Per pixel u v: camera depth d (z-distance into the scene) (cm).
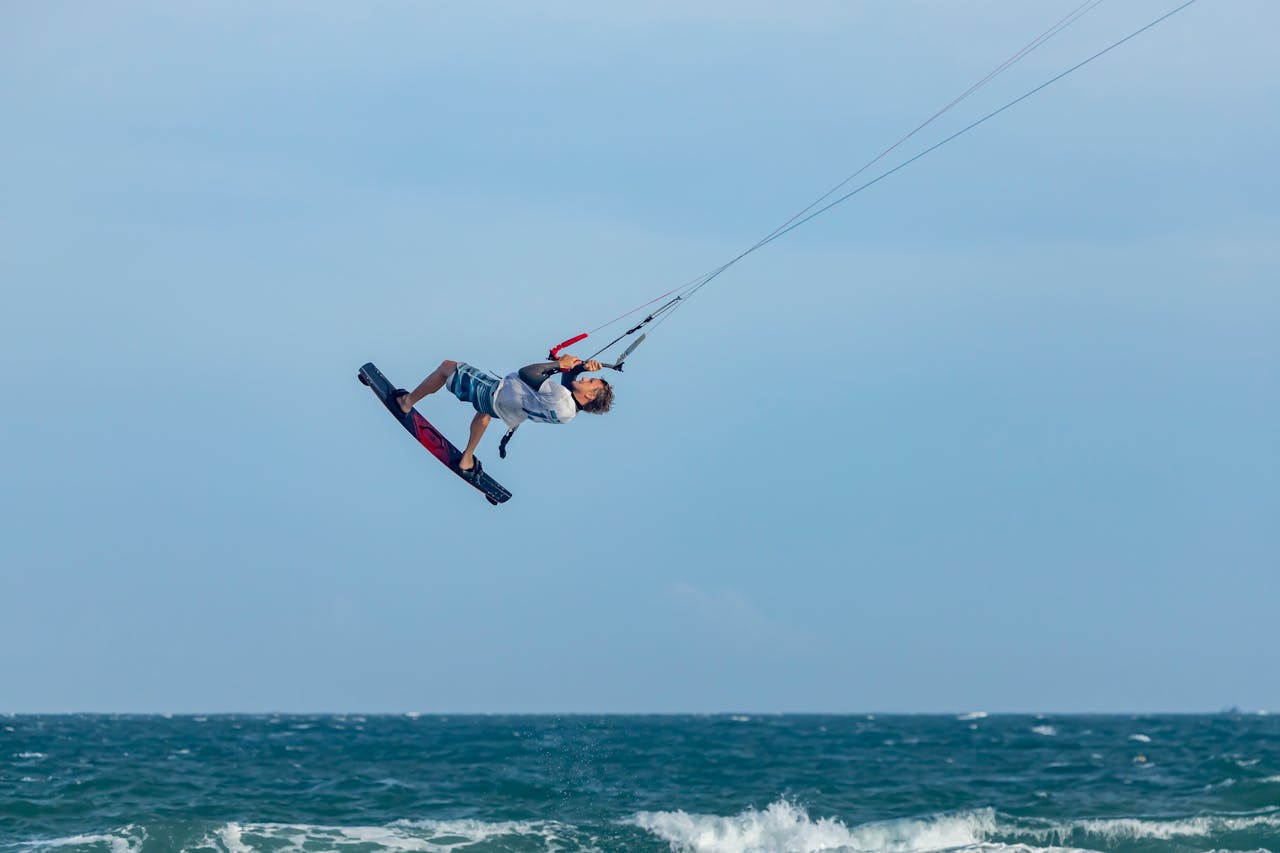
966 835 6119
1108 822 6288
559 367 3788
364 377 4253
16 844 5438
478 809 6988
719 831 6203
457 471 4228
